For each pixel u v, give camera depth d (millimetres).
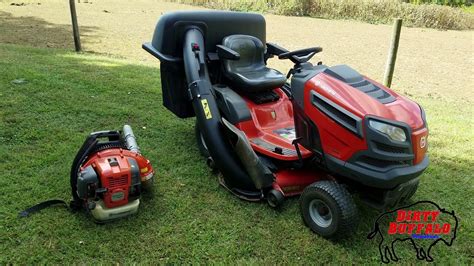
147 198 2811
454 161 3725
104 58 6805
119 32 10094
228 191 2957
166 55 3365
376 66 8094
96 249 2301
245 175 2814
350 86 2424
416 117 2346
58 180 2949
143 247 2344
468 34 14719
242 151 2664
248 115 3041
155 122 4141
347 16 16922
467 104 5820
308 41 10820
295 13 17203
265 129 3102
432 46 11430
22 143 3465
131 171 2445
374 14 16828
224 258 2303
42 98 4461
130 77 5613
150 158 3393
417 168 2283
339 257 2354
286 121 3240
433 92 6477
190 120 4262
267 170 2695
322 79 2482
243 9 17641
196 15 3334
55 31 9516
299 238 2490
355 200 2889
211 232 2506
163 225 2543
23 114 4012
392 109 2314
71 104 4383
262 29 3701
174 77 3441
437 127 4594
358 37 12016
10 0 14781
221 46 3191
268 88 3152
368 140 2219
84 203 2523
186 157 3449
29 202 2668
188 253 2322
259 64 3430
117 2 17219
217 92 3158
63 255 2244
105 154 2533
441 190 3182
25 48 7020
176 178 3105
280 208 2762
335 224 2350
